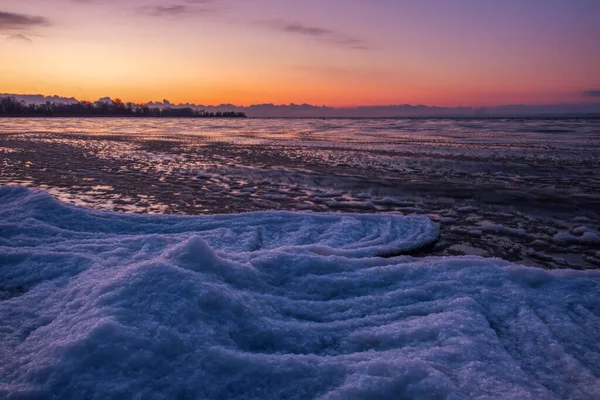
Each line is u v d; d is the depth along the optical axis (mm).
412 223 7609
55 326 3082
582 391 2627
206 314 3125
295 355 2877
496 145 26391
